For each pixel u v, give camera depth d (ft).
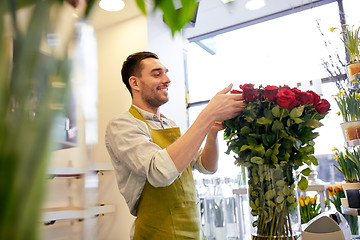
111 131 4.46
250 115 3.39
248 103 3.42
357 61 5.57
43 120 0.90
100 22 9.96
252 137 3.40
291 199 3.25
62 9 0.96
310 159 3.39
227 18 11.84
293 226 3.23
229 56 12.66
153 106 5.13
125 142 4.18
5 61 0.87
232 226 6.69
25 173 0.86
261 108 3.41
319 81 9.72
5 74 0.86
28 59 0.89
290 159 3.34
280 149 3.30
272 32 11.82
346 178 5.57
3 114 0.86
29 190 0.86
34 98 0.90
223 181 7.53
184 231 4.24
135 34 9.57
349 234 4.54
